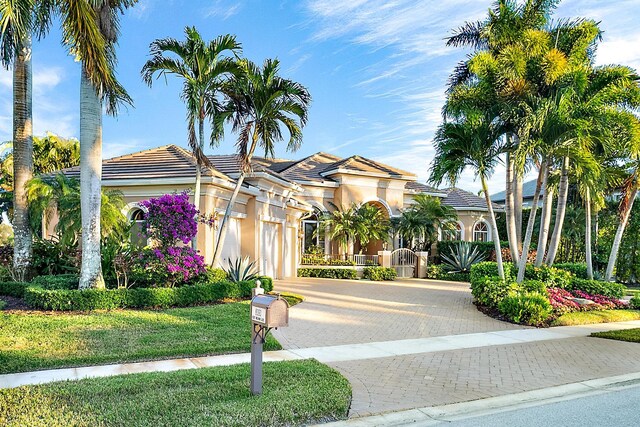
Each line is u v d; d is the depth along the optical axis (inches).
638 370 319.0
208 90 623.5
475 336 425.4
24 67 573.6
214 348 332.8
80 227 563.5
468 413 234.4
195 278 566.6
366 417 224.1
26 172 577.9
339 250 1083.9
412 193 1259.8
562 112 543.2
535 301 496.4
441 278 1043.9
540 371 312.7
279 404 217.2
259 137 654.5
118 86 481.7
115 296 463.2
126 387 238.8
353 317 508.4
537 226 1182.9
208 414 203.3
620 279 987.9
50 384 244.7
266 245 888.9
